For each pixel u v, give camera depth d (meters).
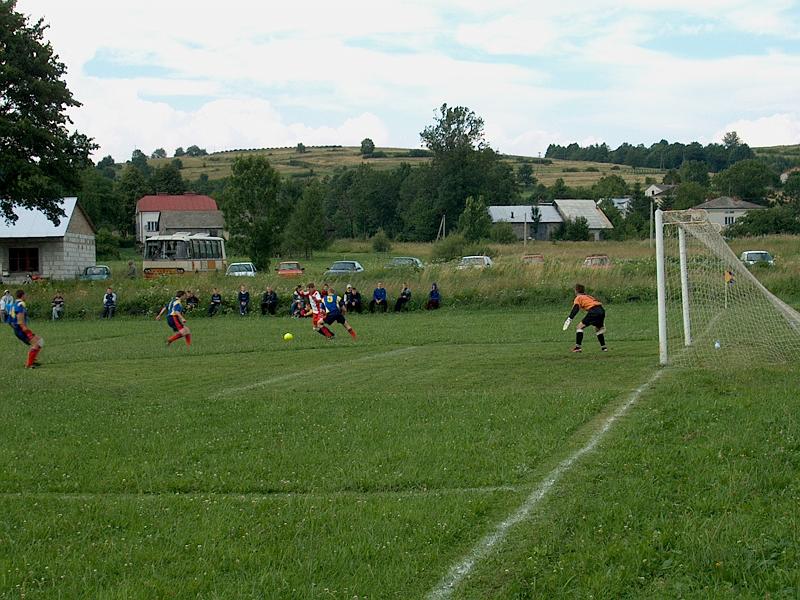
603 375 15.13
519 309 33.81
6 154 42.19
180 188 134.62
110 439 11.23
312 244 84.19
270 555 6.84
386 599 6.06
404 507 7.93
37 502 8.59
